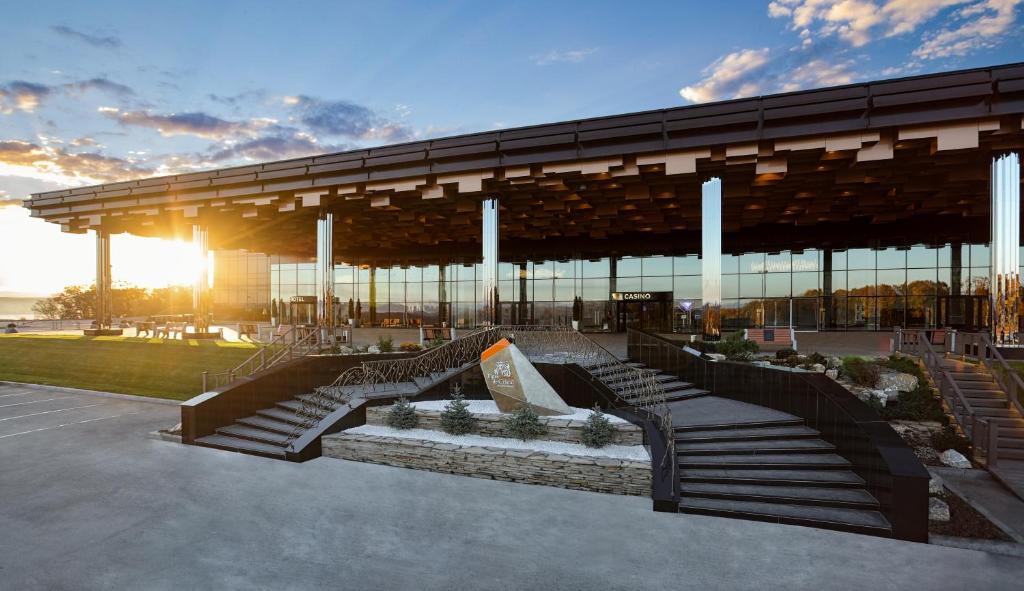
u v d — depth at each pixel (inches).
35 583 251.6
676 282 1246.3
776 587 251.1
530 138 680.4
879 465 334.6
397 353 705.0
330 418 501.4
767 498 349.1
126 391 762.8
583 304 1330.0
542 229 1183.6
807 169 667.4
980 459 433.7
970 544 300.8
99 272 1234.6
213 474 424.5
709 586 252.1
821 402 430.9
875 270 1124.5
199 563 273.3
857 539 307.0
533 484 404.5
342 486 398.9
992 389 512.1
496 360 496.7
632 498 373.1
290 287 1772.9
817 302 1159.6
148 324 1203.9
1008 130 521.7
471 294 1461.6
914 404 503.5
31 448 497.7
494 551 288.4
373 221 1070.4
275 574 262.4
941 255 1079.6
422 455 441.4
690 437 429.7
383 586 251.1
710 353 630.5
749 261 1206.3
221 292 1919.3
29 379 863.1
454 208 922.1
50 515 336.8
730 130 597.9
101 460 460.4
